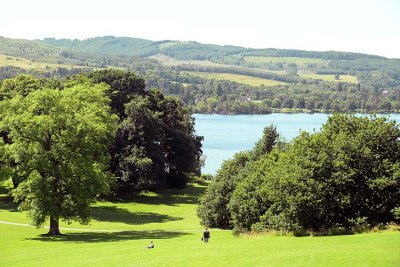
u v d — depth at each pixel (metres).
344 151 46.91
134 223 69.69
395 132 47.75
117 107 103.69
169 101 113.56
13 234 56.06
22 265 35.66
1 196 86.94
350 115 53.38
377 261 29.36
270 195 49.47
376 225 44.72
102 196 93.00
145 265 32.50
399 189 45.16
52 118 56.88
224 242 44.41
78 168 55.91
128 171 91.31
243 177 64.56
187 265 31.62
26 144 56.62
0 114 65.25
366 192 46.00
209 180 134.12
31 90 90.44
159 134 100.44
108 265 33.53
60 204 55.12
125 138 95.06
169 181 111.00
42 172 56.56
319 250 34.09
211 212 66.25
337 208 46.28
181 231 60.31
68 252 41.66
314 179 46.25
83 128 56.84
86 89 73.50
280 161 53.41
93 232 59.31
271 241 42.16
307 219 46.41
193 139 123.38
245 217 54.84
